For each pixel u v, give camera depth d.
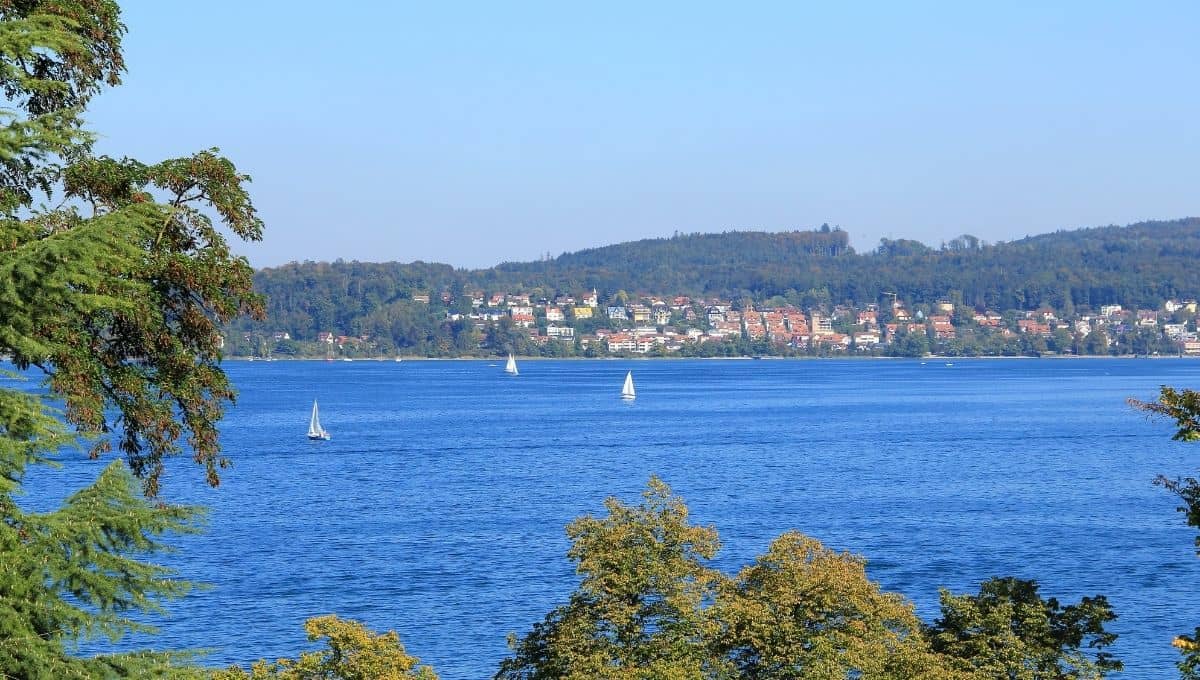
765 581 88.75
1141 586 172.62
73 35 45.88
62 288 41.00
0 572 38.16
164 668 41.75
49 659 38.41
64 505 41.56
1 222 44.19
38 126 42.31
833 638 84.25
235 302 58.53
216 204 56.94
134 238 43.97
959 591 169.75
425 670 76.50
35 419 40.25
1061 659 86.69
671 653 81.94
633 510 89.25
